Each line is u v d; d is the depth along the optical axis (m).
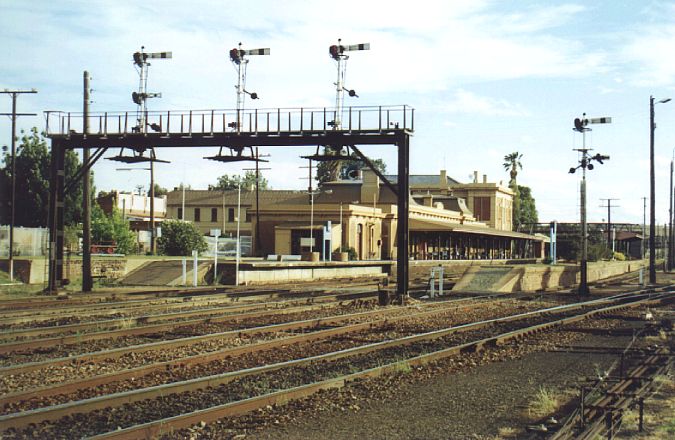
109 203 88.06
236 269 41.72
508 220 127.19
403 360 14.27
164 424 9.13
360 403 11.04
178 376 12.80
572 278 47.75
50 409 9.49
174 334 18.58
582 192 37.41
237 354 15.31
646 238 128.00
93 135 31.78
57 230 32.25
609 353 16.48
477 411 10.74
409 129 29.67
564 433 9.12
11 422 9.06
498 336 17.77
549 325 21.20
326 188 89.81
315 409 10.53
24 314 22.11
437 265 61.53
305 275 48.47
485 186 118.88
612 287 45.38
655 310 27.73
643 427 9.76
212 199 110.75
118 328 19.66
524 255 110.94
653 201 52.66
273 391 11.52
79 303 26.78
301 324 20.48
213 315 22.89
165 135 31.22
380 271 58.16
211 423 9.67
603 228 118.44
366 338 18.48
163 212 100.00
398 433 9.49
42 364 13.33
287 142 30.70
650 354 15.97
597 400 10.86
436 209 90.06
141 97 31.50
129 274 42.88
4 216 65.19
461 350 16.12
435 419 10.24
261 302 28.66
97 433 9.07
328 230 58.84
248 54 30.78
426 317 24.06
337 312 24.92
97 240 63.78
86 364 13.91
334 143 30.25
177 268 42.41
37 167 65.56
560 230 114.06
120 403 10.39
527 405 11.11
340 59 30.08
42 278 39.34
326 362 14.49
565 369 14.37
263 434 9.30
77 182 32.59
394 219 79.81
